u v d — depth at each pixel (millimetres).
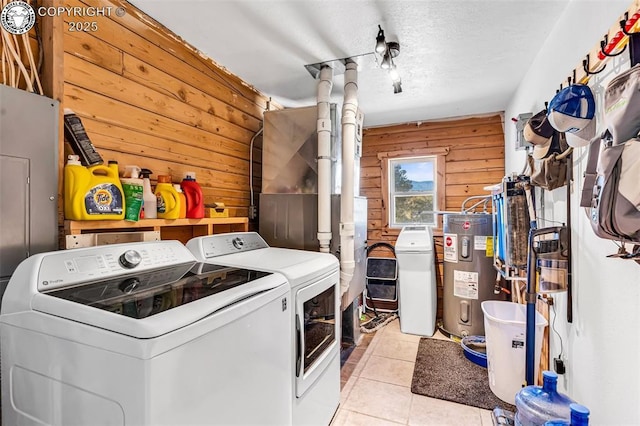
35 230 1279
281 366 1363
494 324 2170
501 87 2895
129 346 814
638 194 875
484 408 2053
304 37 2062
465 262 3156
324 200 2463
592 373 1448
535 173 1798
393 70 2176
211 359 978
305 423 1592
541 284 1731
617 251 1226
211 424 975
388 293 3939
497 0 1700
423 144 3895
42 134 1312
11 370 1042
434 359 2738
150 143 1894
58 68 1409
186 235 2166
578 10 1605
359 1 1707
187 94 2166
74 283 1149
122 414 823
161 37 1965
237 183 2697
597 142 1086
